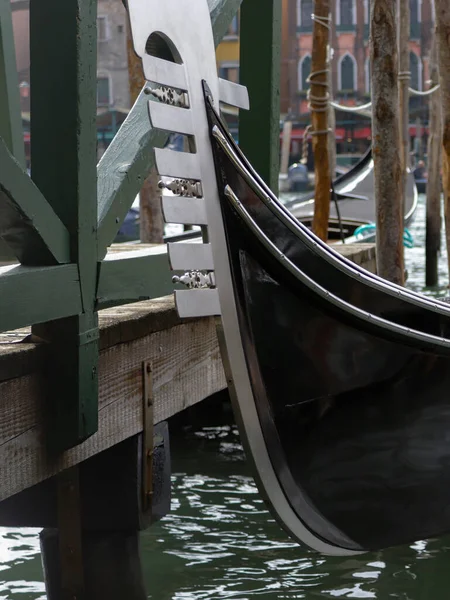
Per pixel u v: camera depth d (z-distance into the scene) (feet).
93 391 12.16
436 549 19.80
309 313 13.88
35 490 14.20
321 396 14.48
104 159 13.10
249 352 12.98
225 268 12.37
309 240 13.25
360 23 196.85
